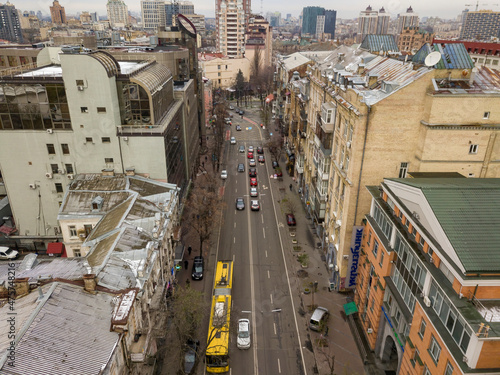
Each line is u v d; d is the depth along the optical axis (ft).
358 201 136.15
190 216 185.47
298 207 228.02
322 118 172.24
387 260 109.09
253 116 456.45
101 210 137.59
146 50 240.53
